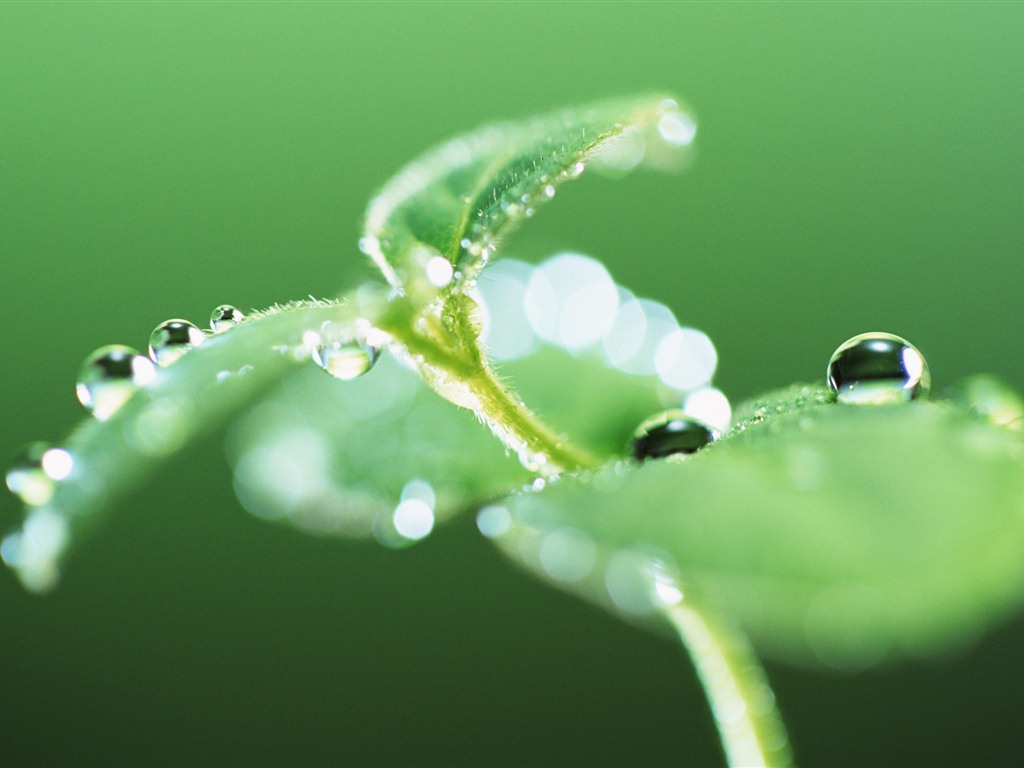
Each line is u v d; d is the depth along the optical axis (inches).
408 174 3.0
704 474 2.9
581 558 3.1
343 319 2.9
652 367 3.5
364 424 3.3
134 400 2.9
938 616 2.8
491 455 3.2
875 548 2.8
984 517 2.8
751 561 2.9
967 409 2.9
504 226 2.9
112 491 2.9
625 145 3.2
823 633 2.9
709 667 3.1
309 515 3.3
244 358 2.9
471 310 2.9
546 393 3.4
